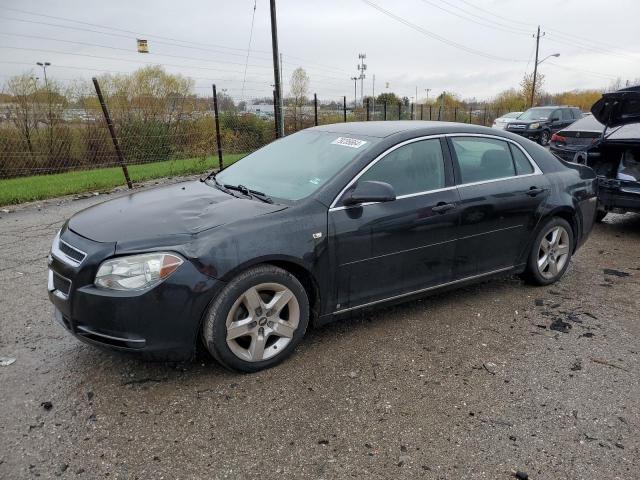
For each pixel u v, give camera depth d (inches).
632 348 148.6
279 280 132.0
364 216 143.5
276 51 766.5
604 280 204.2
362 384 128.6
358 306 149.1
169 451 104.3
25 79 552.7
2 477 96.5
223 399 121.5
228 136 681.6
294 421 114.0
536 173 185.6
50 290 131.1
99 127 560.7
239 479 97.1
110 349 121.2
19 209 335.3
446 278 165.5
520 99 2118.6
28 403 119.0
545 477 98.3
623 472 99.7
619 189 258.7
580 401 122.4
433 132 163.2
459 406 120.1
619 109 264.5
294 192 145.5
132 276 118.0
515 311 173.0
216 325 124.6
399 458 103.0
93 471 98.7
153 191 164.9
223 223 127.8
